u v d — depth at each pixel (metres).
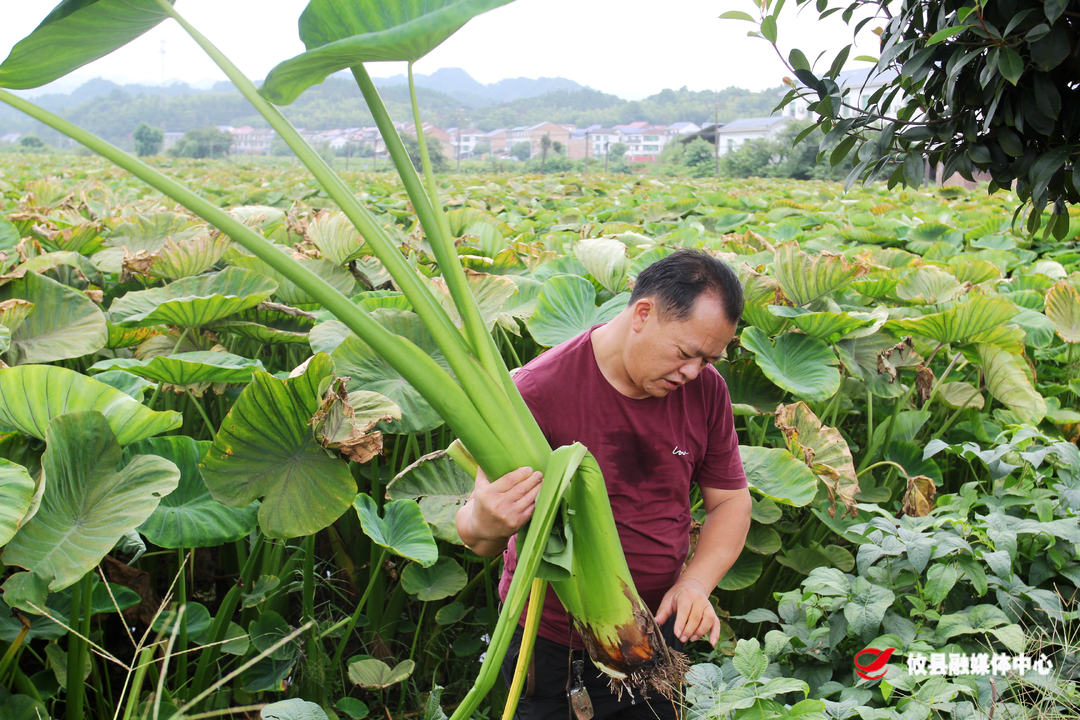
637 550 1.79
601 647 1.46
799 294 3.36
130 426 2.01
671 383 1.62
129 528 1.83
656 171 47.19
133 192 9.38
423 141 1.35
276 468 2.16
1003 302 3.18
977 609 2.10
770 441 3.30
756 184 19.72
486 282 3.31
